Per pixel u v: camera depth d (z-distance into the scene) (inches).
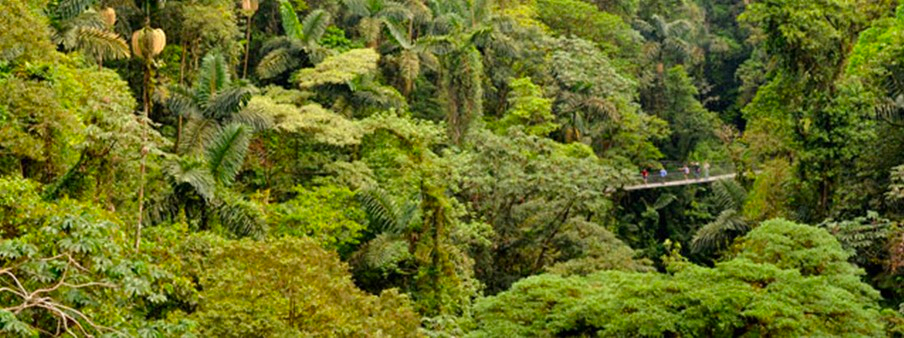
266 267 605.3
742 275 693.9
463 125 1561.3
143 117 646.5
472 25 1834.4
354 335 587.2
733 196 1472.7
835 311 653.3
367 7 1699.1
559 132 1871.3
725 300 649.0
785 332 637.3
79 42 1035.3
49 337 408.5
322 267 640.4
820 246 802.8
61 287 404.2
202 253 700.0
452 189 1215.6
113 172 654.5
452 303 955.3
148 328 400.2
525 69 1943.9
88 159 645.9
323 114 1232.2
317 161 1217.4
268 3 1775.3
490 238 1264.8
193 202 852.0
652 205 1935.3
